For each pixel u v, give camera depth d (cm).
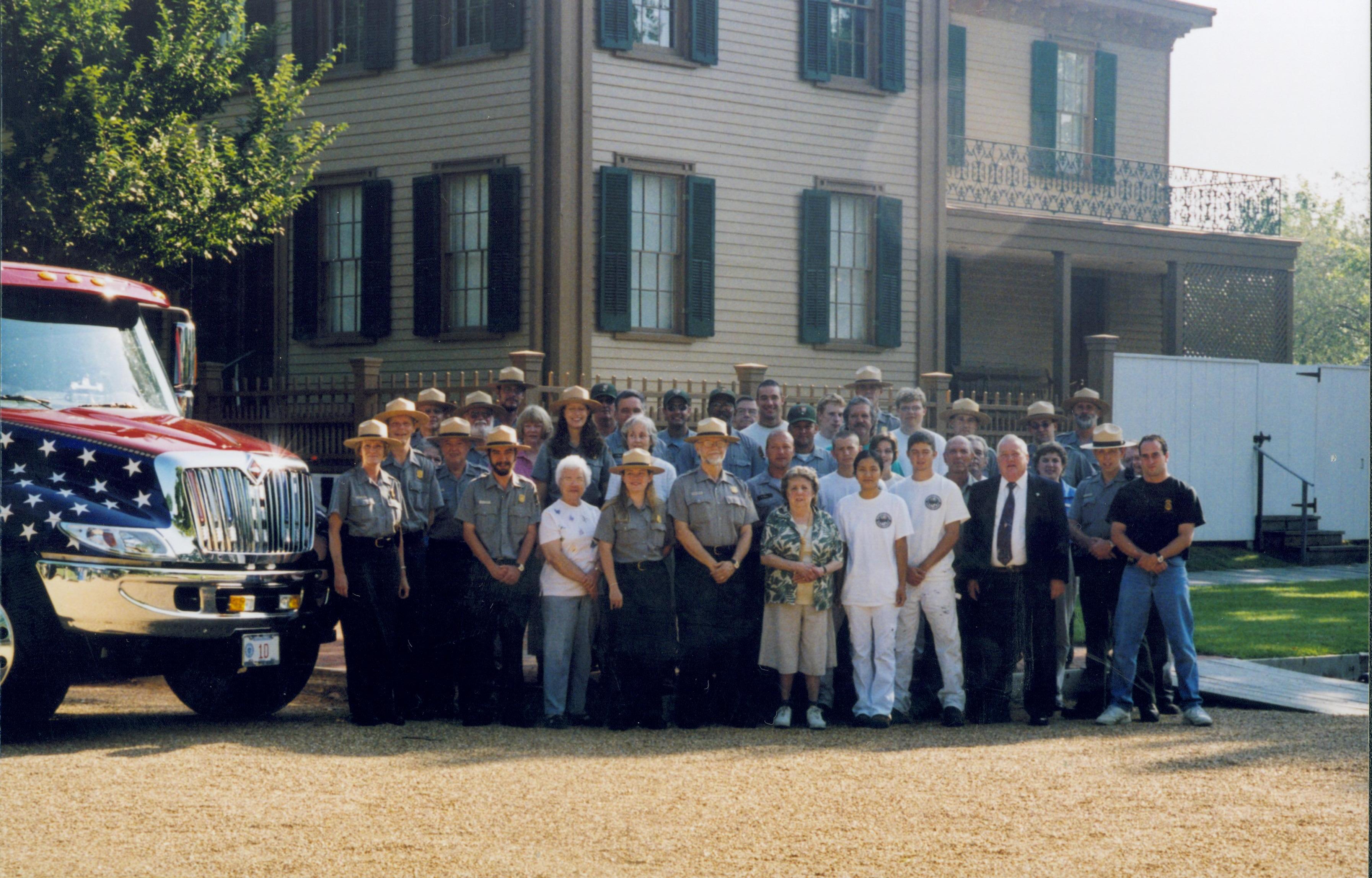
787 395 1720
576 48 1557
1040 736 834
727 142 1669
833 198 1773
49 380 849
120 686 1005
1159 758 749
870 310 1803
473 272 1608
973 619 902
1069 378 2012
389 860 518
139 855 520
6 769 664
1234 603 1423
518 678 860
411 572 875
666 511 873
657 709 850
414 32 1620
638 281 1623
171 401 913
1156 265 2234
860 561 880
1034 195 2127
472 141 1592
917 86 1825
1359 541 1988
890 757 747
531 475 973
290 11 1705
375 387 1433
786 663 862
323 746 754
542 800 622
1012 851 545
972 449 1014
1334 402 1966
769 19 1698
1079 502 962
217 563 795
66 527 759
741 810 608
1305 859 538
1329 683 1020
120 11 1467
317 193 1703
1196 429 1877
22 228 1352
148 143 1439
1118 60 2278
